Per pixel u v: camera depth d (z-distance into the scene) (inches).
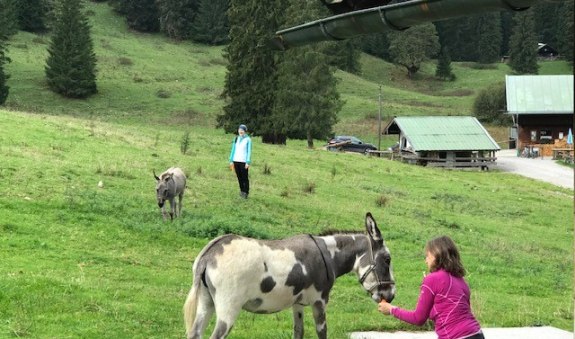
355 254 374.9
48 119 1505.9
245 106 2482.8
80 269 571.2
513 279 762.2
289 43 372.5
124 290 518.0
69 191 832.3
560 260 944.9
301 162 1663.4
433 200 1421.0
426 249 297.0
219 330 325.1
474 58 7037.4
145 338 407.5
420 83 5890.8
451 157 2635.3
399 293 620.4
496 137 3907.5
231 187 1077.8
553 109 3139.8
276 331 442.0
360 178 1582.2
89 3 5885.8
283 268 344.2
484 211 1370.6
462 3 280.1
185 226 761.6
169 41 5344.5
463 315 287.0
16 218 699.4
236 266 328.8
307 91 2532.0
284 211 971.3
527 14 6274.6
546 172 2514.8
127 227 737.6
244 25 2469.2
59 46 3403.1
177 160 1253.1
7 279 495.5
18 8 4640.8
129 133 1560.0
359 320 492.7
